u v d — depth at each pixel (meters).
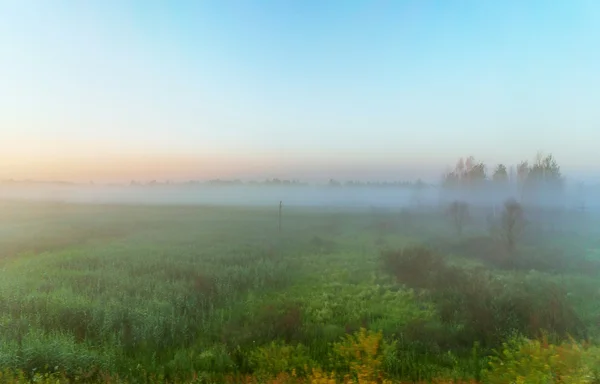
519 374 8.56
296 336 13.25
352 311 16.61
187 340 13.22
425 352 12.16
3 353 10.09
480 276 20.72
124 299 16.44
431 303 17.38
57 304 15.35
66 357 10.27
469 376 10.09
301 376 10.00
